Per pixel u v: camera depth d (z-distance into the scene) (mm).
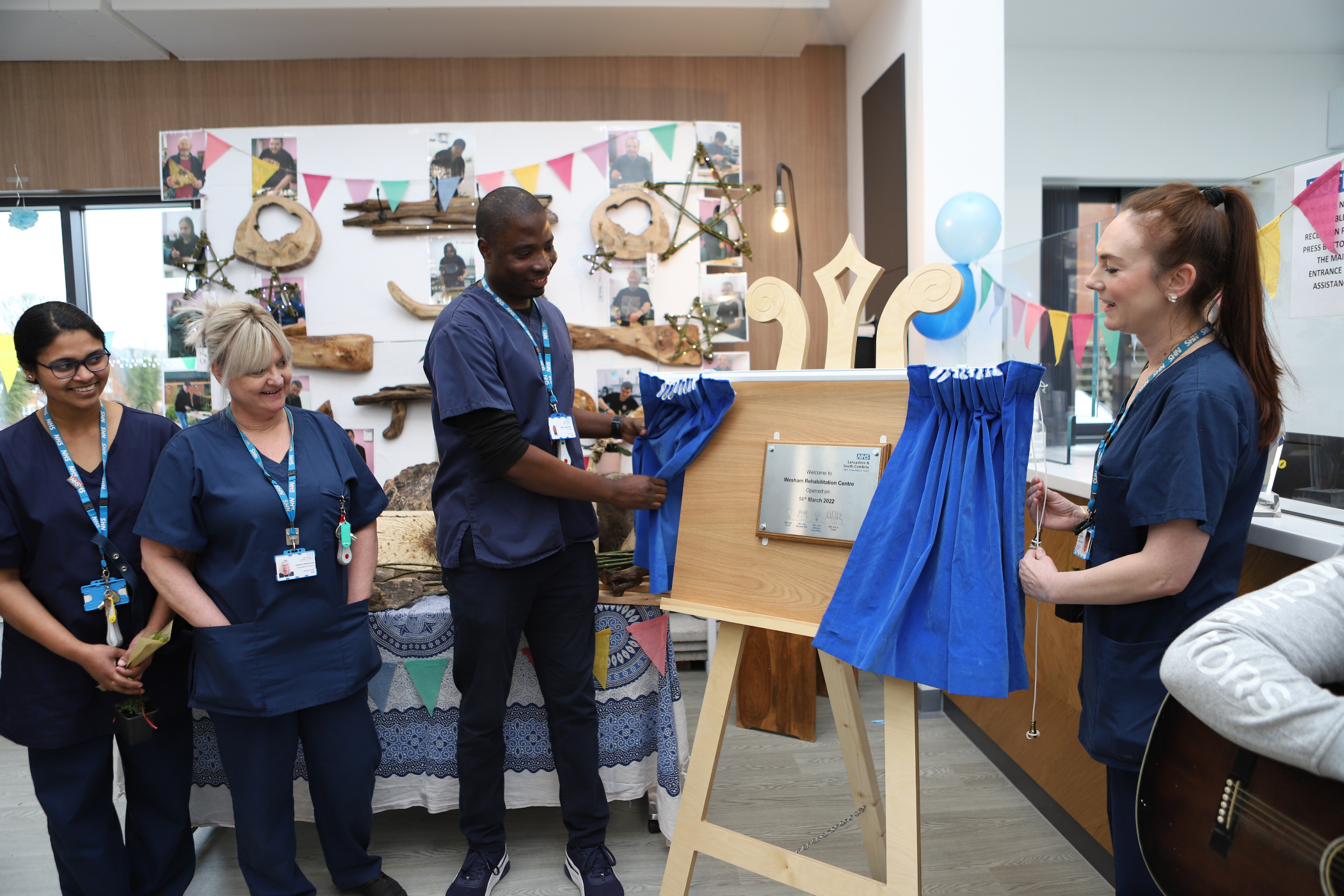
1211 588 1027
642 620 1926
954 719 2643
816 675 2762
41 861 1945
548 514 1645
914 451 1236
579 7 2988
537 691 1924
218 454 1488
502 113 3459
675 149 3168
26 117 3357
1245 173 4543
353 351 3078
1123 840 1114
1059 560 2197
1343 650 700
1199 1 3818
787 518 1381
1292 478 1552
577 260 3172
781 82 3547
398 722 1904
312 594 1528
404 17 3033
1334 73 4492
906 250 2896
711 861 1897
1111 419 2367
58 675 1483
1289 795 804
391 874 1850
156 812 1667
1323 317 1486
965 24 2705
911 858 1241
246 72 3395
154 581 1460
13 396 3383
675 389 1517
